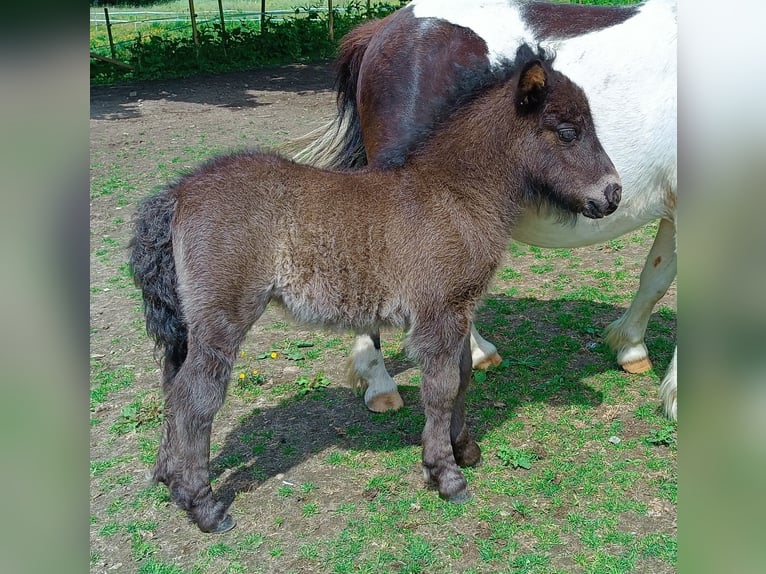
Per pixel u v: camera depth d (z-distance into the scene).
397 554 1.10
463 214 1.15
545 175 1.16
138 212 1.15
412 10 1.45
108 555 1.12
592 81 1.32
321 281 1.12
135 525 1.18
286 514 1.20
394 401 1.50
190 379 1.11
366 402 1.51
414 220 1.13
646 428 1.40
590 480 1.25
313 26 6.77
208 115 4.34
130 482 1.29
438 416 1.18
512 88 1.15
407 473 1.29
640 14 1.34
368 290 1.13
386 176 1.17
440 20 1.39
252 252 1.09
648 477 1.25
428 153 1.18
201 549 1.12
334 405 1.54
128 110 4.56
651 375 1.60
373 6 7.15
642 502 1.19
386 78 1.40
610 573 1.04
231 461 1.34
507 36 1.36
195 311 1.09
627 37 1.31
